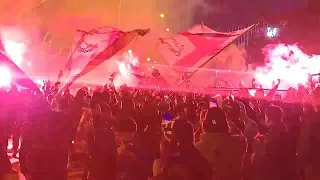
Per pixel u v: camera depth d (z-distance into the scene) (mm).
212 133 5762
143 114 7660
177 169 4980
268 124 6449
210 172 5094
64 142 6176
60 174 6113
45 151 6016
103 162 6695
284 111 7117
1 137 7004
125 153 6793
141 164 6898
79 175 9344
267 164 6293
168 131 5332
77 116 8117
